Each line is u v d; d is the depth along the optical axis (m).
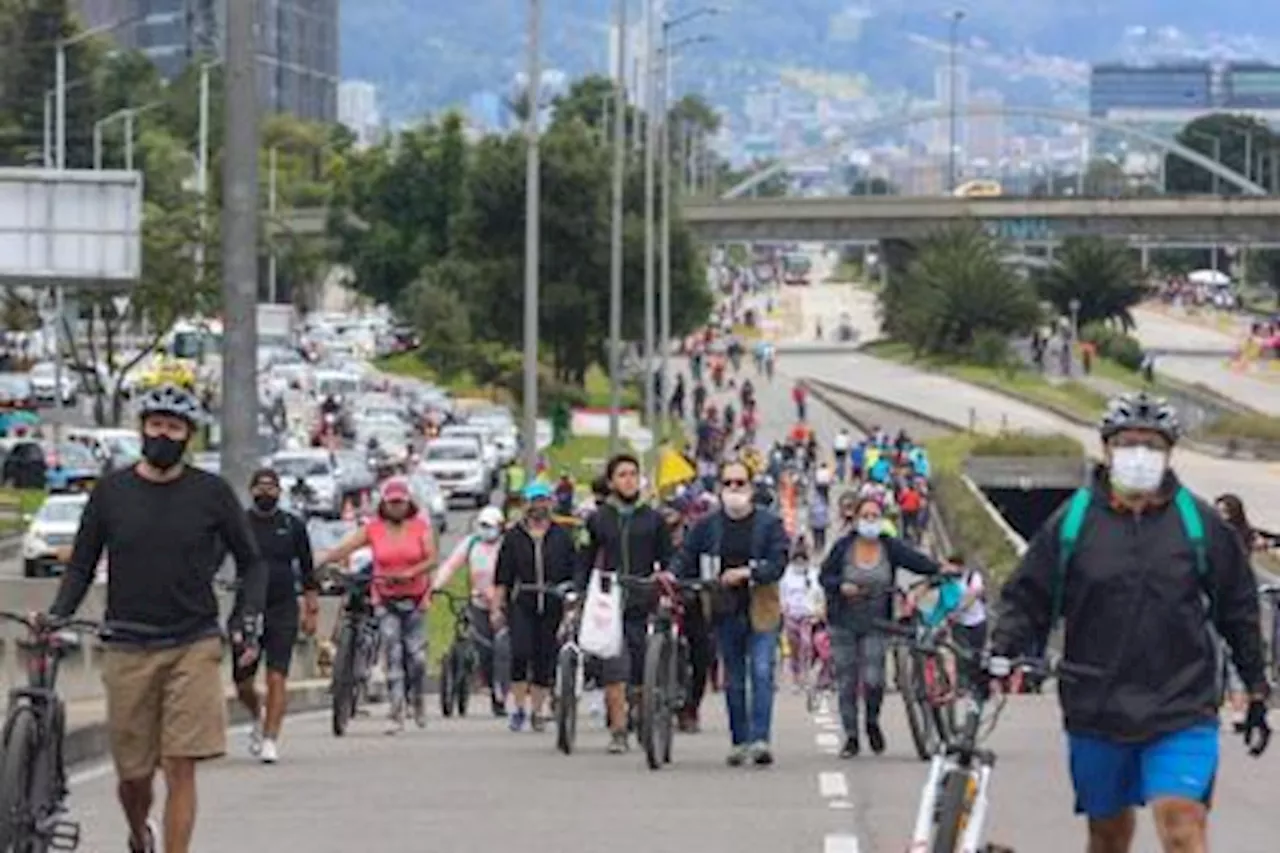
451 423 192.88
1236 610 24.48
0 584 82.50
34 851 28.02
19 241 121.75
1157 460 24.14
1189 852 23.86
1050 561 24.52
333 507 136.38
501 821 38.28
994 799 41.09
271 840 36.16
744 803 40.47
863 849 35.00
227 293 62.31
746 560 45.69
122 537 29.70
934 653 30.61
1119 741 24.14
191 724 29.77
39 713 28.36
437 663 82.62
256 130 62.31
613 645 47.69
